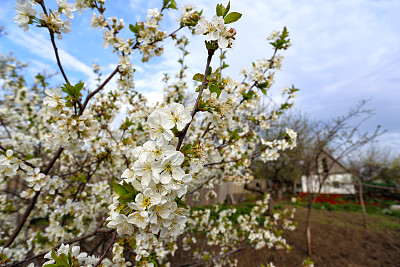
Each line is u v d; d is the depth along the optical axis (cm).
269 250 542
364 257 532
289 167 1127
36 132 413
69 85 162
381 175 1502
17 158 204
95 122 188
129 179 115
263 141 273
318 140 630
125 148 263
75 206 267
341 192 1645
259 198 1263
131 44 228
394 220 902
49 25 150
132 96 337
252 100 273
